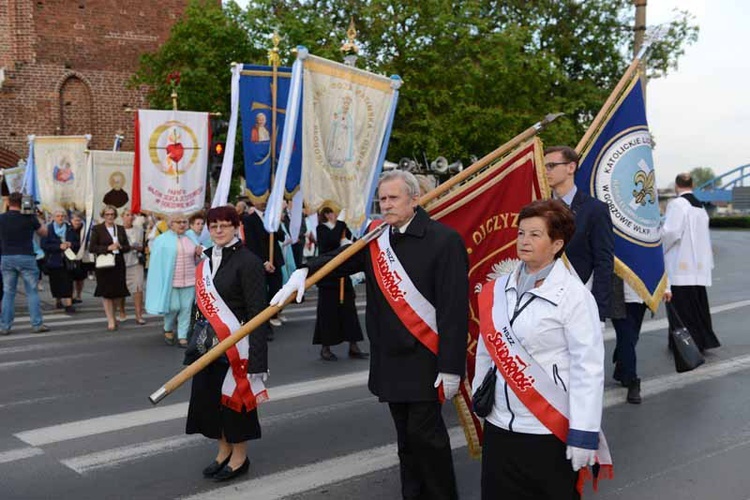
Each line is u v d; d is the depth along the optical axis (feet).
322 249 27.76
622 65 85.61
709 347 26.96
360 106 28.17
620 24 84.07
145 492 14.60
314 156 27.84
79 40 73.97
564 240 9.78
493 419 9.98
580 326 9.37
